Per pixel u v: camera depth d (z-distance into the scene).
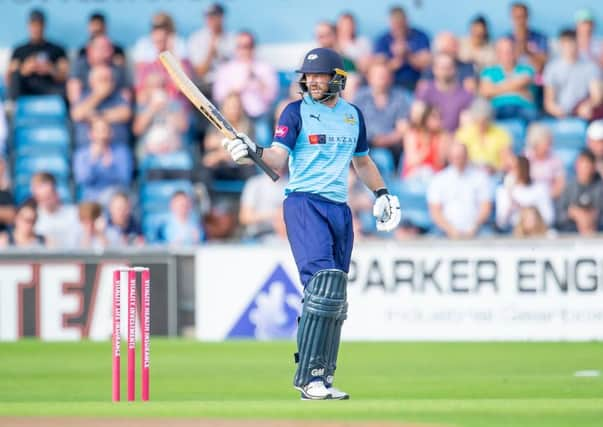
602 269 40.03
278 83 52.53
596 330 40.16
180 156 49.62
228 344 40.28
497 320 40.75
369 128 48.72
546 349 37.19
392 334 41.38
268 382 28.11
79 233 47.34
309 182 21.11
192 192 49.00
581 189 45.31
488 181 46.47
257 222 47.59
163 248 42.53
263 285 42.19
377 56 49.66
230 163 48.97
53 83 51.62
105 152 49.81
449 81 48.47
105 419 16.59
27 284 42.53
